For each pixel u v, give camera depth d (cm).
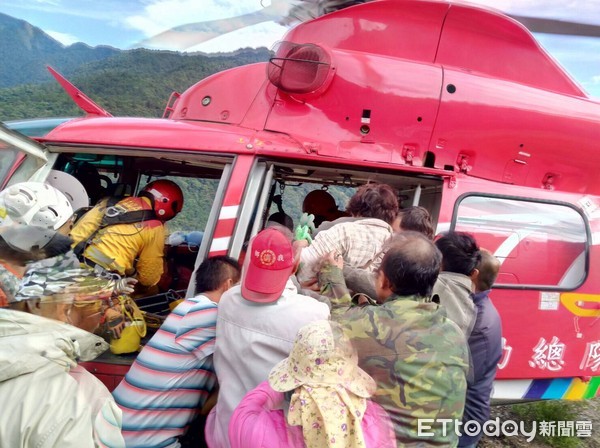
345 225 260
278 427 167
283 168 316
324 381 160
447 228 298
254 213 288
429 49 346
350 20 349
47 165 297
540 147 334
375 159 315
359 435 155
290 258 206
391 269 186
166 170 406
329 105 321
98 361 271
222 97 340
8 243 163
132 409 220
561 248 320
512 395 321
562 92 360
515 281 311
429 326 177
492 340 239
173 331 227
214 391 249
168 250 406
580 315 321
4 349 140
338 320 179
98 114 359
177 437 229
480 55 351
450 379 171
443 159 326
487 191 311
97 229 294
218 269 243
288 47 321
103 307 237
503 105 327
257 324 204
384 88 319
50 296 163
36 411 136
